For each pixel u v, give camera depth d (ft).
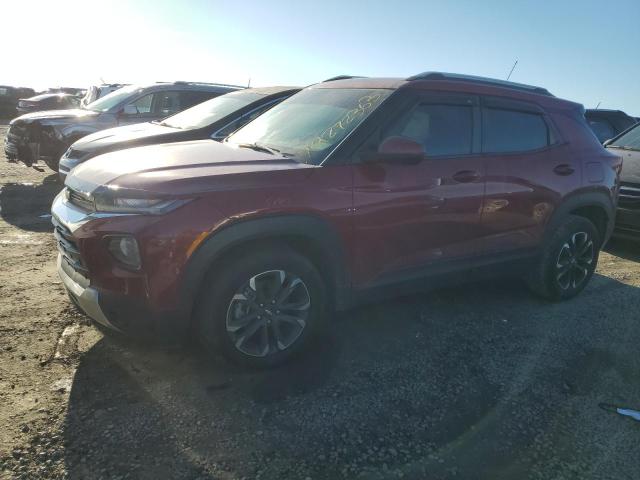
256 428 8.61
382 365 10.82
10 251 16.97
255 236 9.40
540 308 14.46
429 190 11.34
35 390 9.24
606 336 12.82
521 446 8.54
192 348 10.98
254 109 22.59
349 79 13.84
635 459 8.40
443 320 13.23
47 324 11.71
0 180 29.91
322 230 10.05
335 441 8.39
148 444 8.09
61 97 65.77
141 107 30.35
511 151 13.14
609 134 34.63
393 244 11.15
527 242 13.65
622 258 20.53
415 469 7.88
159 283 8.80
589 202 14.69
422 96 11.84
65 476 7.36
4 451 7.72
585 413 9.55
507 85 13.93
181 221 8.79
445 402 9.62
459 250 12.30
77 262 9.56
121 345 10.96
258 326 9.90
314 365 10.66
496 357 11.44
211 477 7.50
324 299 10.63
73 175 10.63
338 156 10.49
